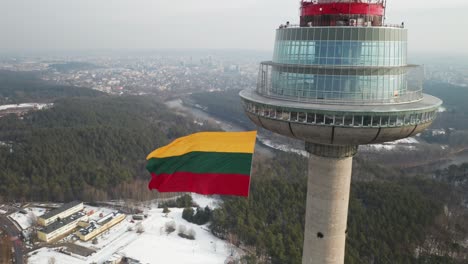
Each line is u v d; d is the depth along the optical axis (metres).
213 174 31.44
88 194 139.88
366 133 31.73
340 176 36.56
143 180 157.88
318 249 38.50
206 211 125.62
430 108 32.72
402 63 35.53
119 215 124.12
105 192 143.12
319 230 38.03
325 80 33.69
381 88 33.50
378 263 86.12
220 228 114.56
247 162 31.30
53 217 120.06
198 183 31.67
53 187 139.62
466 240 100.88
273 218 111.12
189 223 124.06
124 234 114.81
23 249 104.88
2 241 103.81
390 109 31.22
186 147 32.53
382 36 33.44
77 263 97.56
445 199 125.00
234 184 31.16
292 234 97.00
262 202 116.44
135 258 100.12
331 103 33.38
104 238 111.88
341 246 38.69
